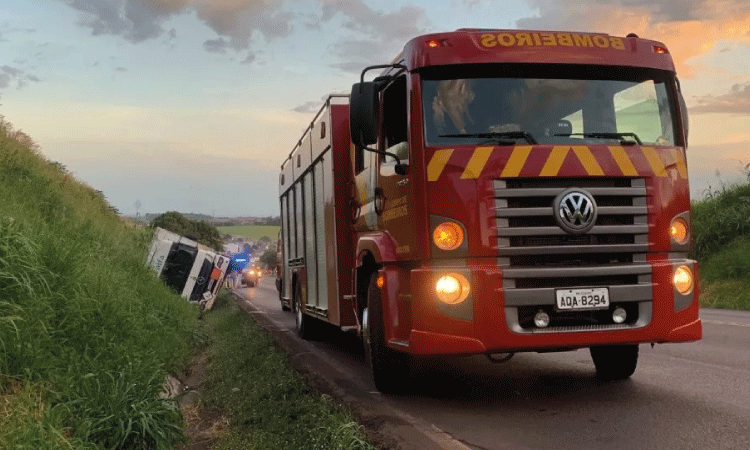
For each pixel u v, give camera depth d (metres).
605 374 7.64
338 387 7.88
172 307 13.14
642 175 6.25
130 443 4.96
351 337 12.91
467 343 5.98
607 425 5.65
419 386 7.71
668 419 5.73
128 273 12.09
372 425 6.02
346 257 9.30
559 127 6.38
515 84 6.48
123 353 6.62
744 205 21.52
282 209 16.55
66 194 16.48
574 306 6.00
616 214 6.15
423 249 6.21
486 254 6.01
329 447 5.05
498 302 5.95
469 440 5.42
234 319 16.47
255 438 5.70
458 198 6.09
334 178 9.38
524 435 5.48
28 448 4.08
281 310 23.14
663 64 6.73
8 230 6.64
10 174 13.20
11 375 5.14
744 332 11.32
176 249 18.67
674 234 6.34
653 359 8.86
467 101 6.40
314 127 11.10
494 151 6.13
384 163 7.25
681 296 6.26
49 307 6.24
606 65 6.59
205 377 9.29
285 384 7.40
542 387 7.38
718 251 20.91
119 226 20.08
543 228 6.04
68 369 5.61
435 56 6.42
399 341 6.59
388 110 7.19
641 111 6.62
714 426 5.44
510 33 6.60
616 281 6.17
